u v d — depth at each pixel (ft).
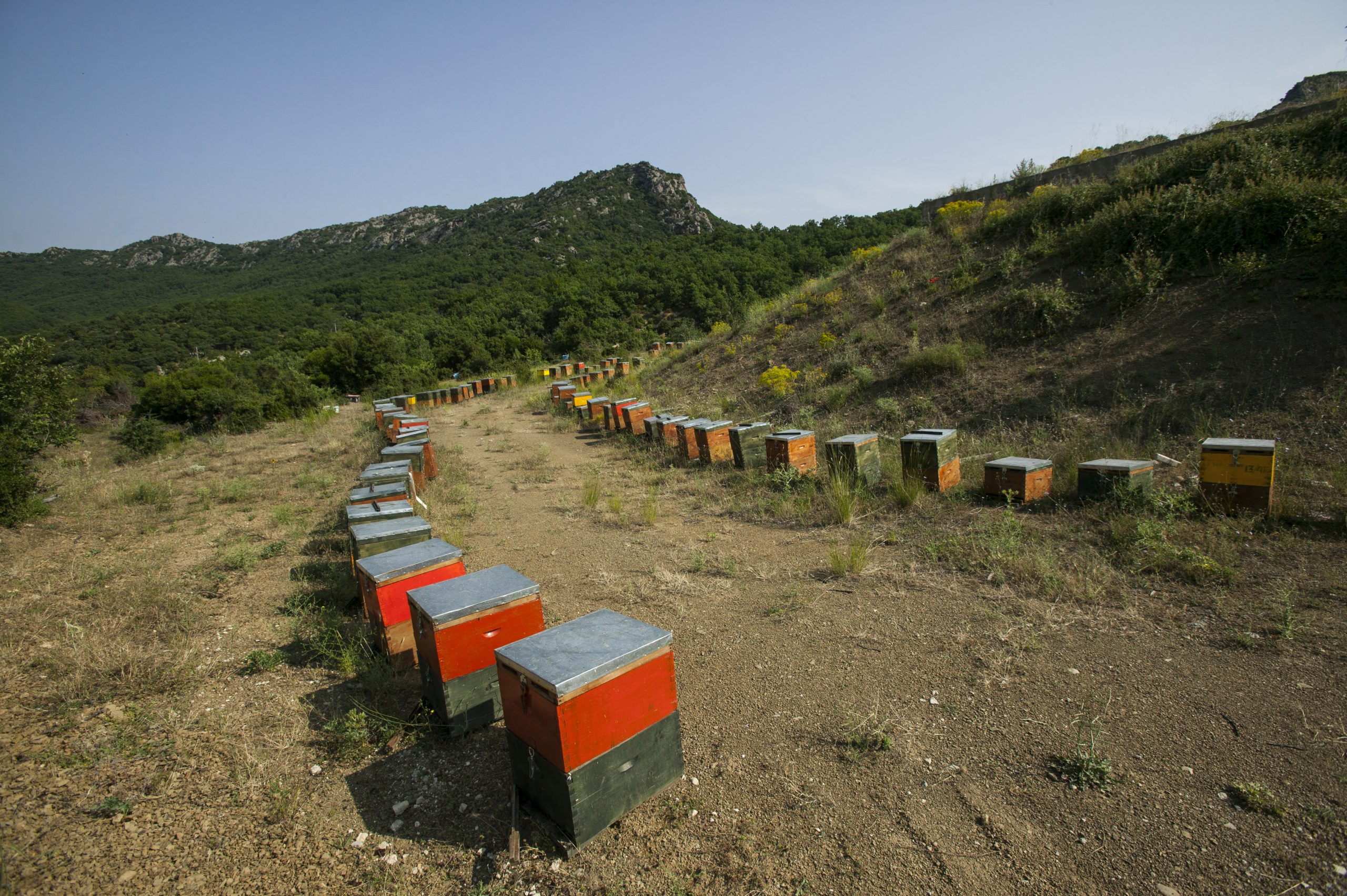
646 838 10.73
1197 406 29.53
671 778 11.93
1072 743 12.35
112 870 10.02
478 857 10.61
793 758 12.68
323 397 94.63
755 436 36.29
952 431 29.04
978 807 11.05
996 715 13.46
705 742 13.38
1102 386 33.40
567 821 10.41
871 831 10.71
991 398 36.78
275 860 10.53
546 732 10.35
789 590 20.62
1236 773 11.22
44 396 35.27
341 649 17.31
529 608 14.44
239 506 35.55
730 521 29.09
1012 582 19.57
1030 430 33.01
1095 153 57.52
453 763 13.01
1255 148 39.40
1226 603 16.96
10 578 22.98
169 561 25.73
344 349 121.19
